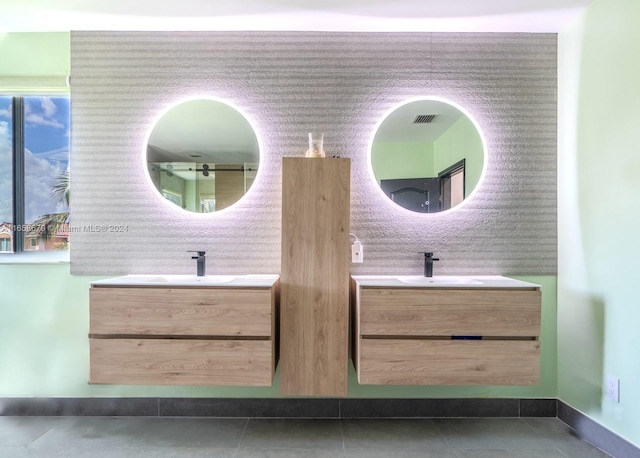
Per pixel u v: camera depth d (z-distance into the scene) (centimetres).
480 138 212
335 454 169
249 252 211
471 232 211
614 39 169
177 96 211
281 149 211
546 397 208
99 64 209
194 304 171
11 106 220
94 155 209
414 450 172
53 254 220
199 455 168
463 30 210
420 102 212
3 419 202
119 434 186
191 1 180
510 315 170
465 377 170
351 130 211
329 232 180
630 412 160
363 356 171
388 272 211
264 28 207
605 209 174
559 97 209
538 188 211
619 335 166
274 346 179
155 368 171
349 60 211
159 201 210
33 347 207
